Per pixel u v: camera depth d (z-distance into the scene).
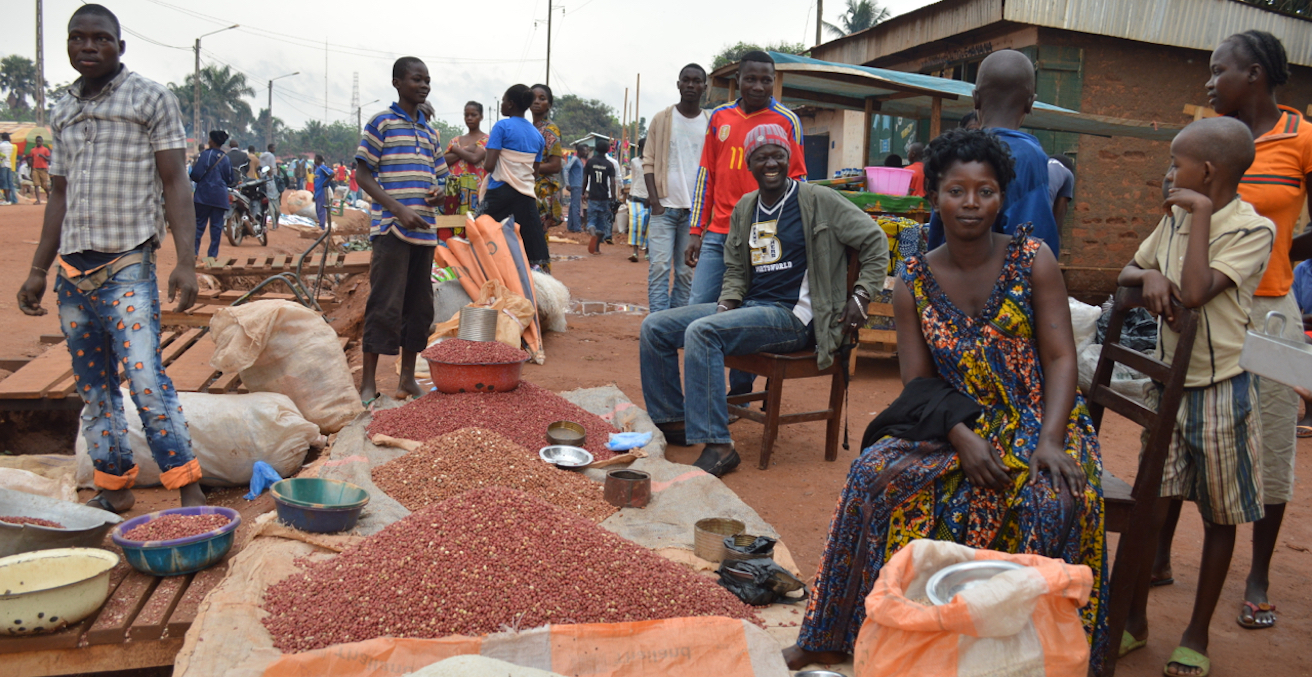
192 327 6.79
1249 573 3.33
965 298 2.62
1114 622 2.63
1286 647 2.94
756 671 2.37
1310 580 3.48
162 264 12.78
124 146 3.39
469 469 3.81
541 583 2.59
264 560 2.80
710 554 3.13
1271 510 3.01
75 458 4.21
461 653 2.30
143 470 4.12
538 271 8.16
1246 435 2.65
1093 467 2.47
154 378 3.52
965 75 13.11
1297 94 12.64
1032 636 1.85
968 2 11.99
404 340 5.48
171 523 3.00
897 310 2.75
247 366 4.52
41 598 2.45
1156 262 2.88
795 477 4.48
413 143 5.19
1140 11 11.46
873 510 2.44
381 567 2.61
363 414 4.68
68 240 3.39
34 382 4.75
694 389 4.39
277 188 19.80
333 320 7.81
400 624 2.41
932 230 3.55
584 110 88.75
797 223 4.47
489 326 5.73
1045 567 1.91
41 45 38.81
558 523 2.85
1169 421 2.56
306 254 7.12
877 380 6.67
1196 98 12.18
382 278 5.19
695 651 2.40
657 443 4.53
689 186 6.70
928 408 2.49
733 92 8.41
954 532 2.43
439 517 2.83
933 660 1.84
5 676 2.50
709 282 5.34
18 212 19.11
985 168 2.51
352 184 29.69
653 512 3.65
